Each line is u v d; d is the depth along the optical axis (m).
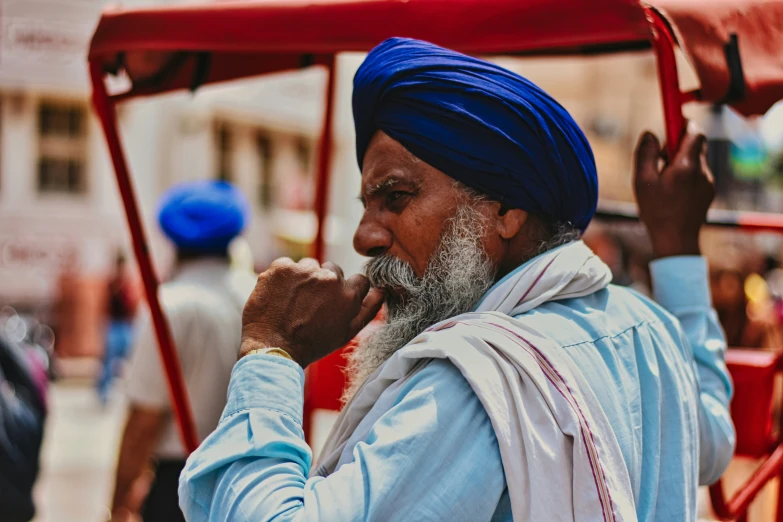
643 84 16.66
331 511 1.02
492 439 1.07
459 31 1.47
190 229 2.96
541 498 1.05
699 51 1.32
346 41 1.57
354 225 9.67
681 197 1.52
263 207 17.59
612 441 1.12
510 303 1.21
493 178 1.22
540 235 1.31
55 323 14.08
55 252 14.97
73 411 10.09
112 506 2.88
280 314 1.21
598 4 1.34
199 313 2.83
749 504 1.73
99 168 15.42
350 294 1.25
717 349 1.51
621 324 1.28
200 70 1.96
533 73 14.71
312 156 18.44
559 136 1.26
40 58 7.02
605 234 7.32
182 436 1.82
